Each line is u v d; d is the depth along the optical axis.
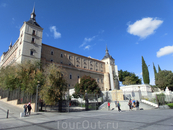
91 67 72.69
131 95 38.03
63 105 27.38
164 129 6.91
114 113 17.36
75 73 58.75
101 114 16.42
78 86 42.91
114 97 33.72
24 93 24.77
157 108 23.75
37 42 45.50
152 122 9.05
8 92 32.00
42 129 8.20
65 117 13.98
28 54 41.97
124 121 9.93
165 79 46.31
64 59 59.94
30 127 8.91
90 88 41.97
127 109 23.78
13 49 55.38
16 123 10.60
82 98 40.00
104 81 72.00
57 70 23.12
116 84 35.09
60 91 21.91
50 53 55.06
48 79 21.64
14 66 31.19
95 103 26.91
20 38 45.72
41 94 20.77
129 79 72.25
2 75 33.12
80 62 67.38
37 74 25.23
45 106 23.05
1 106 23.78
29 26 44.81
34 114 17.00
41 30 48.09
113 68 81.38
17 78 27.14
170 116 11.84
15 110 19.64
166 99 29.72
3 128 8.73
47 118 13.44
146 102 27.39
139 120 10.10
